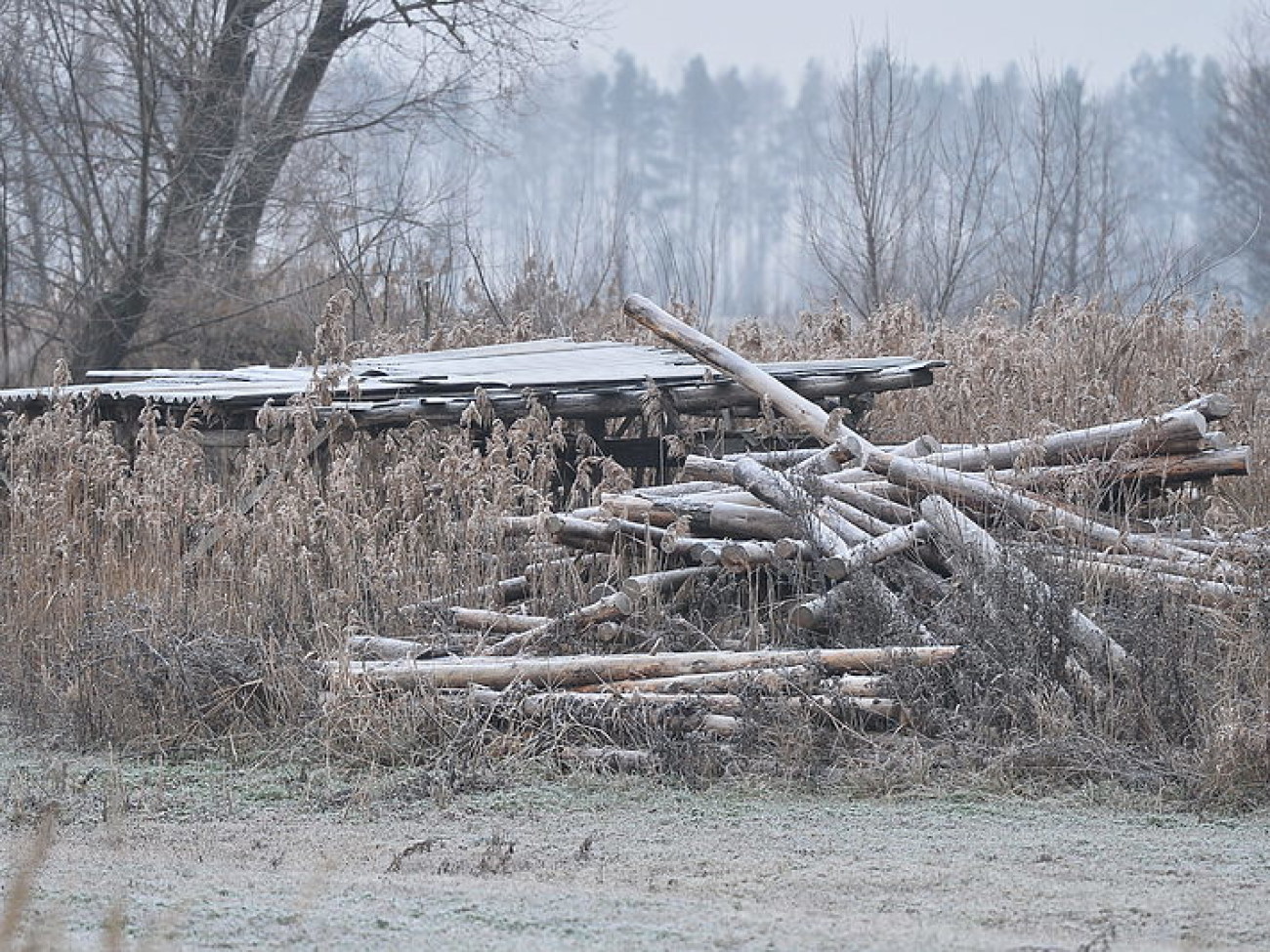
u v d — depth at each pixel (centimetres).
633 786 2038
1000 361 3456
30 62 6406
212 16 6372
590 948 1262
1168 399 3397
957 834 1781
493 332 4544
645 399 3161
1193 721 2028
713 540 2500
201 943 1279
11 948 1109
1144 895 1496
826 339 4116
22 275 6638
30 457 2909
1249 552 2306
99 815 1972
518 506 2833
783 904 1462
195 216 6400
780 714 2083
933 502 2314
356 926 1334
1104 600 2275
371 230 6512
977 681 2092
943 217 6450
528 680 2230
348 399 3105
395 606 2541
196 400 3075
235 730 2298
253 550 2617
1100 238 6288
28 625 2641
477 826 1880
